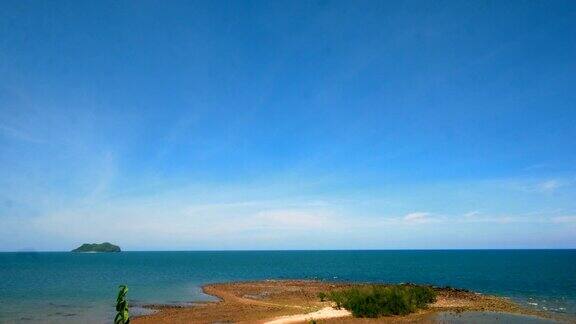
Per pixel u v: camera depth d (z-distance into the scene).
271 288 66.25
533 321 37.75
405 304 40.50
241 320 38.16
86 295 58.06
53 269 123.56
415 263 168.62
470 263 163.50
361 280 86.19
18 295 57.91
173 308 46.59
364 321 37.06
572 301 51.72
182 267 139.88
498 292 62.34
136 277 92.69
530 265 142.12
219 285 71.19
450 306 44.97
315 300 51.44
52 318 40.53
